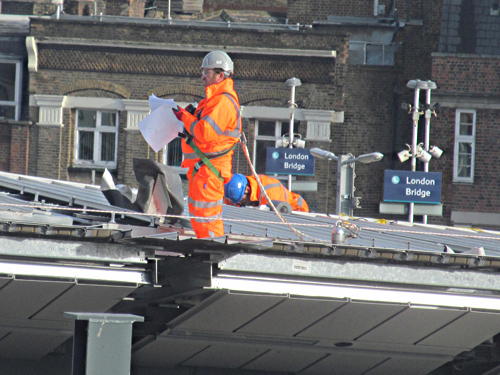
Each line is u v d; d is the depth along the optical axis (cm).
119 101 14462
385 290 4584
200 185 4478
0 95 14812
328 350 5041
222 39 14350
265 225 5278
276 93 14350
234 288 4406
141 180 4478
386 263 4528
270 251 4369
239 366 5203
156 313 4841
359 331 4859
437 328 4869
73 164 14550
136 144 14425
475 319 4819
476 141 14100
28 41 14412
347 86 14900
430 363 5194
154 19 15188
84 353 3312
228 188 7306
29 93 14550
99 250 4206
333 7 16138
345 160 10319
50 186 6012
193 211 4491
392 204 10688
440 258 4512
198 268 4369
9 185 5881
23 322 4575
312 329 4828
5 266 4150
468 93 14075
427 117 12250
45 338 4728
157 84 14450
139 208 4653
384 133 14862
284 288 4456
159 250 4291
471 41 14788
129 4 16750
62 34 14488
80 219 4738
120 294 4403
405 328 4844
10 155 14512
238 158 14350
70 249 4172
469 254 4547
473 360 5366
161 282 4456
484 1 14800
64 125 14512
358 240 4972
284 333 4859
